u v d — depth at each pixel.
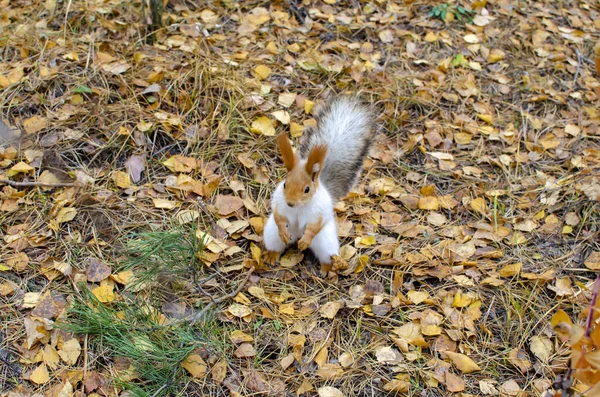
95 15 2.35
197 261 1.88
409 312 1.84
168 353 1.70
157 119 2.12
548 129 2.26
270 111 2.20
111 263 1.86
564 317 1.47
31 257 1.86
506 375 1.76
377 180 2.09
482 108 2.29
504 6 2.62
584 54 2.51
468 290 1.88
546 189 2.10
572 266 1.94
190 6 2.45
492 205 2.06
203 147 2.09
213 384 1.71
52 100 2.13
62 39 2.27
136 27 2.33
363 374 1.74
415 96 2.29
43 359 1.71
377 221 2.01
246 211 2.00
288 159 1.81
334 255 1.88
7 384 1.68
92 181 1.99
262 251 1.93
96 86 2.17
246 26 2.41
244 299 1.83
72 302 1.79
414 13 2.55
